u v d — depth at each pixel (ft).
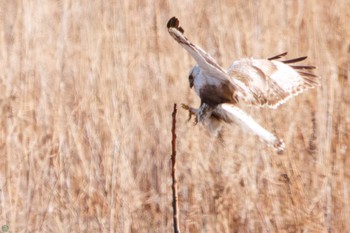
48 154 104.83
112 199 100.99
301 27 130.00
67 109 110.32
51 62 119.55
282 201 100.07
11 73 116.67
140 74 117.50
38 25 126.82
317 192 100.94
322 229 98.02
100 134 106.63
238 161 103.71
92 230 99.09
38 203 100.94
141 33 126.72
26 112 110.22
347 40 126.82
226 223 98.89
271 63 71.61
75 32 125.59
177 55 121.60
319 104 110.93
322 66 120.57
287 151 104.22
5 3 133.28
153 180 104.12
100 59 119.34
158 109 111.34
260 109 110.32
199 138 106.63
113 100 111.34
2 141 106.11
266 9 132.87
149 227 100.17
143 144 107.14
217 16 130.41
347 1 140.97
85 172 103.14
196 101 113.60
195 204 100.99
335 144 106.22
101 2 130.52
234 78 68.64
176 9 134.00
